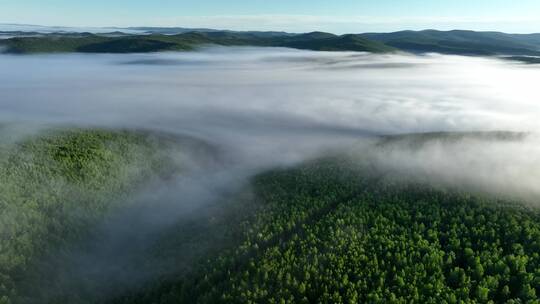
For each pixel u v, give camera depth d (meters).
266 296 62.06
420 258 73.25
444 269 70.19
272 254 74.88
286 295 62.03
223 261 73.56
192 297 65.62
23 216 80.75
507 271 66.94
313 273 67.88
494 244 76.69
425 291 62.91
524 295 61.91
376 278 66.94
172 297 66.19
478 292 61.69
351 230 84.31
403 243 77.00
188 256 79.62
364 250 75.62
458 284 65.50
